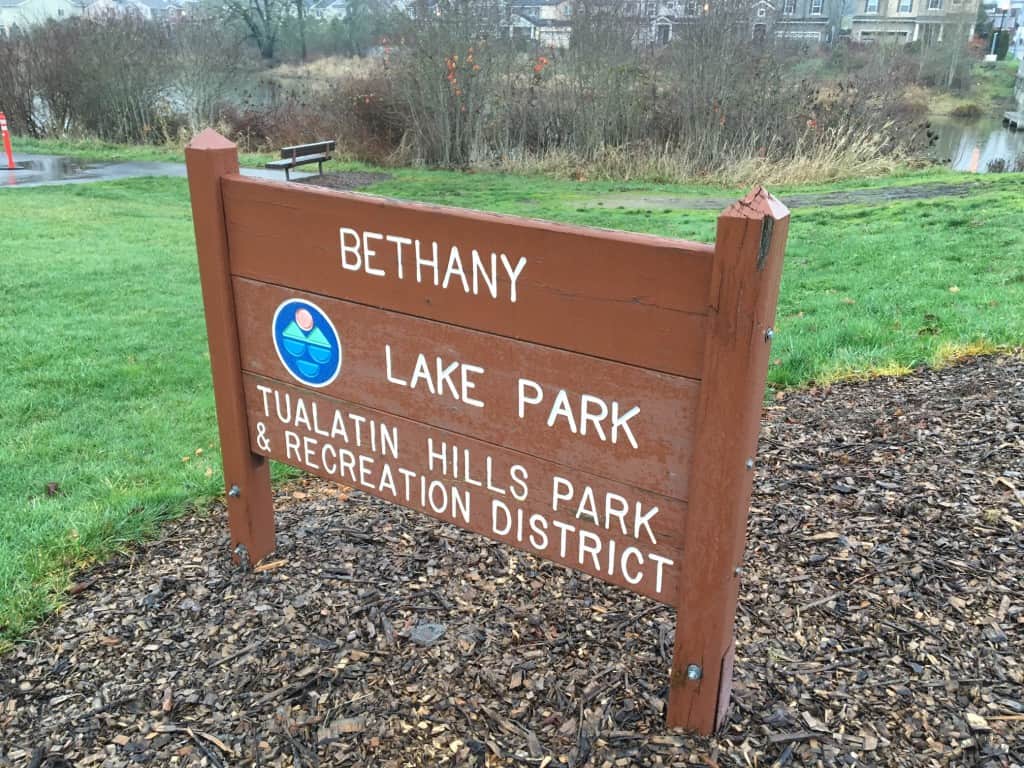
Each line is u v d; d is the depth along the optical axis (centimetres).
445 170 1952
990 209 1112
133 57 2275
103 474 445
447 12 1956
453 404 264
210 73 2314
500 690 268
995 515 350
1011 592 303
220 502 406
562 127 1984
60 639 300
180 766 244
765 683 266
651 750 241
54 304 803
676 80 1883
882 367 552
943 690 260
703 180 1758
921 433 436
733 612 236
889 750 238
